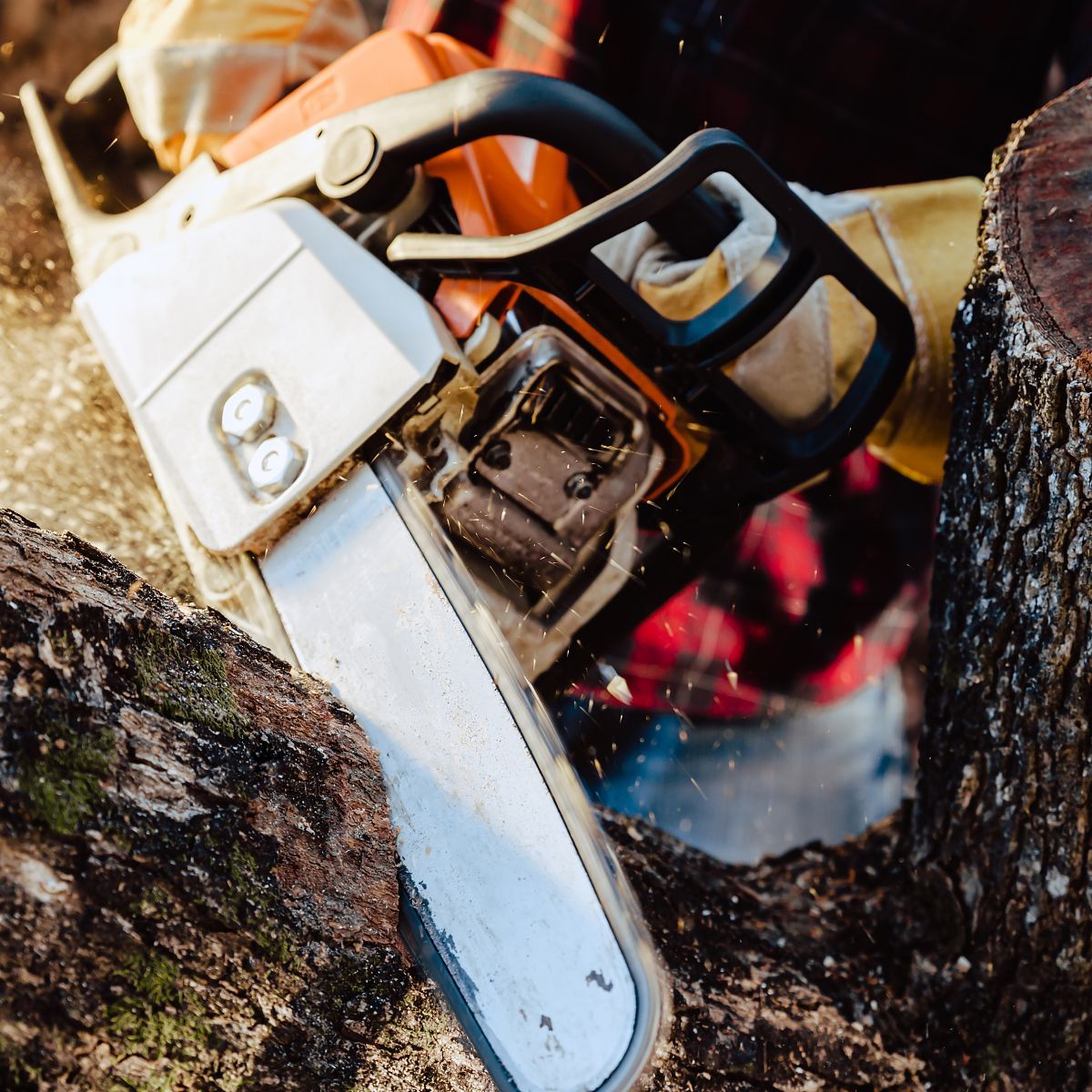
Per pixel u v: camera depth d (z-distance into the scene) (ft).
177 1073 2.44
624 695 5.06
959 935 3.91
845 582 7.03
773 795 6.95
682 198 4.22
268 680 3.09
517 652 4.39
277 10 4.91
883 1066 3.75
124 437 5.70
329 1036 2.73
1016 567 3.66
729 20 6.37
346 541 3.47
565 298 3.73
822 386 4.38
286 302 3.64
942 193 4.80
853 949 4.12
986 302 3.60
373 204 3.86
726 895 4.23
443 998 3.01
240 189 4.14
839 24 6.33
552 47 6.53
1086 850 3.62
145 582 3.01
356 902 2.93
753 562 6.87
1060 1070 3.61
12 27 8.73
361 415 3.42
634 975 2.86
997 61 6.43
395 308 3.54
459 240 3.66
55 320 6.20
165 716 2.69
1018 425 3.53
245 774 2.79
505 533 4.03
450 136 3.70
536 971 2.94
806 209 3.72
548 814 3.02
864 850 4.48
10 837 2.29
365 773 3.16
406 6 6.83
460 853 3.09
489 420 3.79
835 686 7.20
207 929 2.56
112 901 2.41
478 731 3.15
